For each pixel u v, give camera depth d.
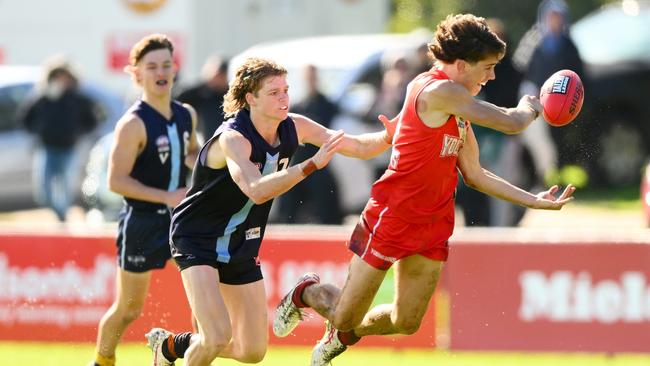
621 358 30.02
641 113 58.88
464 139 21.06
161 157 25.78
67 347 31.75
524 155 44.03
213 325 21.16
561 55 46.16
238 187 21.39
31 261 31.86
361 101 46.25
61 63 48.47
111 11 61.19
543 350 29.72
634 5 62.00
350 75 47.91
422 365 28.98
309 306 23.11
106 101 54.12
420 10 99.12
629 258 29.48
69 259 31.70
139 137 25.50
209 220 21.75
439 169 20.86
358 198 45.44
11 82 56.16
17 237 31.91
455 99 20.17
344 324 22.31
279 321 23.58
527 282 29.84
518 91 41.47
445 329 30.30
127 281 25.64
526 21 91.56
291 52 50.69
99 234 31.59
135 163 25.69
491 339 29.94
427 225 21.34
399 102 43.62
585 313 29.66
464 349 30.09
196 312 21.42
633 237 29.89
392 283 31.02
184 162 26.33
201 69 61.41
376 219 21.41
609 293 29.55
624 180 59.22
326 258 30.88
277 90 20.81
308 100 44.19
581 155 29.61
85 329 31.67
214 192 21.48
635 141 59.00
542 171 44.31
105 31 61.25
